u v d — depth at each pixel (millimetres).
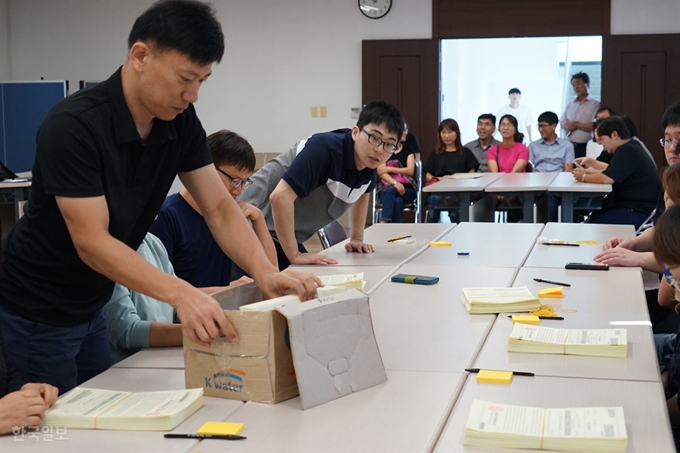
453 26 8711
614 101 8336
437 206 7164
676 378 2041
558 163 7871
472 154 7629
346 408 1463
